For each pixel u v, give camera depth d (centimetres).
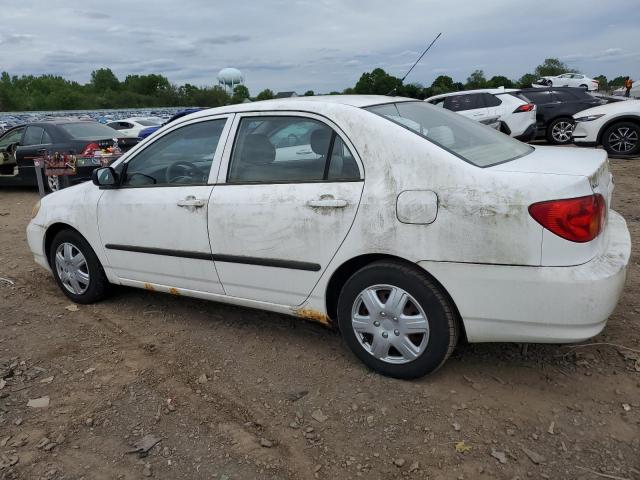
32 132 1077
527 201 263
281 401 307
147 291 490
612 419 276
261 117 351
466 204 273
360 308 320
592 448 256
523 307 271
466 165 282
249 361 354
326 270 318
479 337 289
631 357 329
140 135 2052
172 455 267
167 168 393
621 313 384
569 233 259
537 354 339
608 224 309
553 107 1443
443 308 290
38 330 414
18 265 582
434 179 284
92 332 409
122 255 418
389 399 301
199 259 372
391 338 308
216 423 290
